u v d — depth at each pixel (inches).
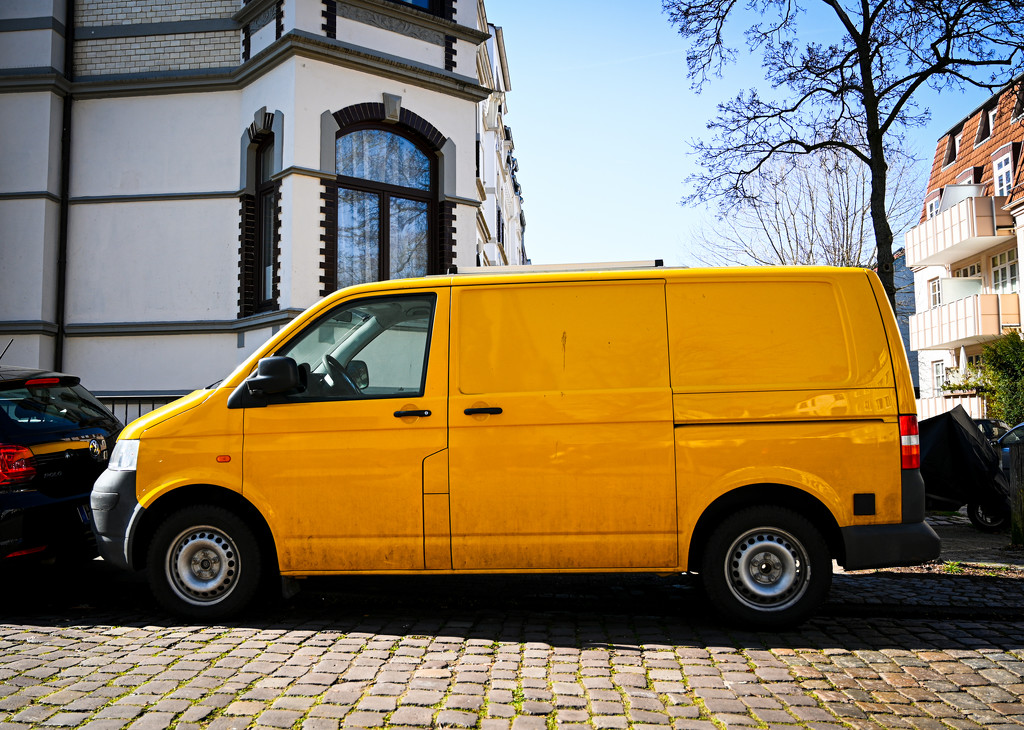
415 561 190.1
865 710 139.9
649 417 188.4
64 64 483.2
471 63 501.0
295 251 429.1
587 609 214.4
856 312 192.1
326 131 441.1
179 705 139.6
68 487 229.0
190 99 476.4
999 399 784.9
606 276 196.5
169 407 201.3
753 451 187.0
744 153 448.1
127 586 245.0
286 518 191.6
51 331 470.6
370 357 198.2
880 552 183.9
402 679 153.6
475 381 192.9
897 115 412.8
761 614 187.0
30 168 473.1
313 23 434.6
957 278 1110.4
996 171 1075.3
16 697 143.6
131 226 477.7
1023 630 191.8
